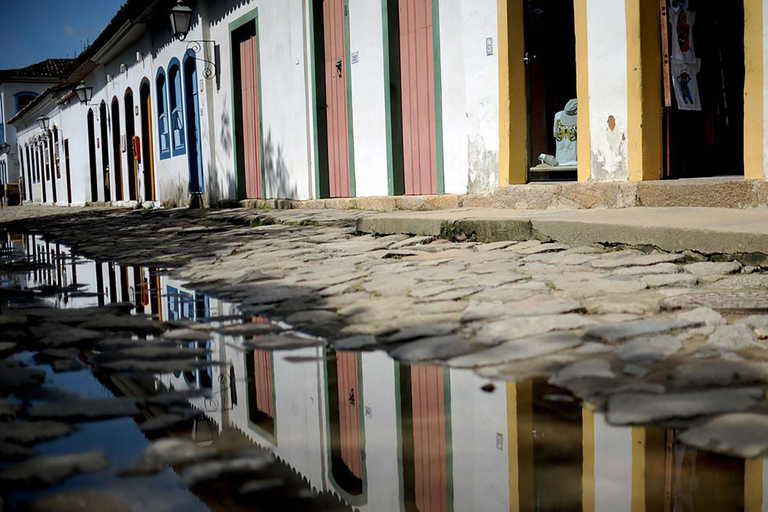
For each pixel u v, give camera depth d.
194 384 2.31
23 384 2.32
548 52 8.21
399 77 10.37
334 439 1.73
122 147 25.50
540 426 1.77
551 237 5.45
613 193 6.62
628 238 4.68
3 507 1.31
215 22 16.41
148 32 21.23
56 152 37.12
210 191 17.41
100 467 1.52
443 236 6.36
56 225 15.08
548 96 8.27
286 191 13.71
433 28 9.53
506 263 4.63
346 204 11.41
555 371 2.28
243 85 15.57
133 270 6.03
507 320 2.97
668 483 1.38
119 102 25.48
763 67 5.75
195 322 3.46
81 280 5.45
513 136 8.29
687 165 7.15
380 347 2.76
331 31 11.91
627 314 2.97
